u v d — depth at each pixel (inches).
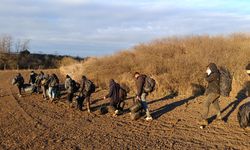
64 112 664.4
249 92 642.8
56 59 3459.6
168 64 871.7
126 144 422.6
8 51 3348.9
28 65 3265.3
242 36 1087.0
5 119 606.5
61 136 470.9
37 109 705.6
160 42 1171.3
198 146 403.5
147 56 996.6
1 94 965.8
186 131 474.0
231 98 649.6
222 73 494.0
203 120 494.9
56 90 808.3
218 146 400.2
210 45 971.3
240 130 460.8
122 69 956.6
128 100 737.0
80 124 548.7
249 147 391.9
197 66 809.5
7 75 1712.6
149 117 552.7
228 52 872.9
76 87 742.5
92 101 761.6
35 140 452.1
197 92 738.2
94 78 975.6
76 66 1381.6
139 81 551.8
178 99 705.0
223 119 519.2
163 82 770.2
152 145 414.9
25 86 960.3
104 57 1210.6
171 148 400.2
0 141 450.0
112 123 548.4
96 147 412.5
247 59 786.2
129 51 1189.1
